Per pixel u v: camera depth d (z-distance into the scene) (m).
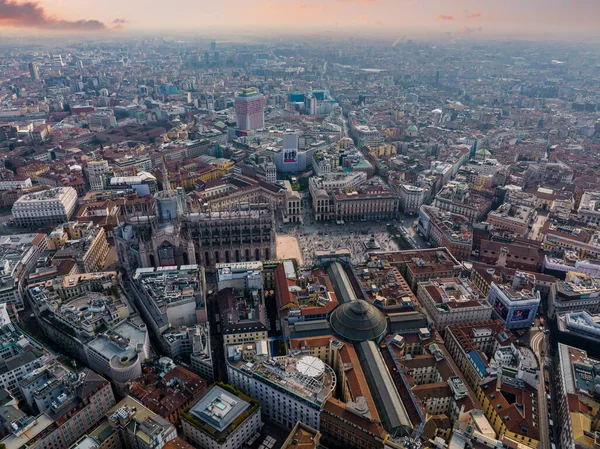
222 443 191.12
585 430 196.50
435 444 185.38
